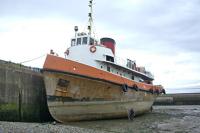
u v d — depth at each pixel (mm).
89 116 21969
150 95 31188
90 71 21016
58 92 19734
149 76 31562
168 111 37781
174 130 19703
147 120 25562
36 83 21656
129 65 26703
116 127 19891
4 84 18688
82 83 20625
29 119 20531
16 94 19578
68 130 14969
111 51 23672
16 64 20234
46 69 19328
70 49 23484
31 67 22031
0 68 18578
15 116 19281
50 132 13695
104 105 22594
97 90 21719
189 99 58500
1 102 18281
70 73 19828
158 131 19016
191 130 19828
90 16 24297
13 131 12805
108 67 23531
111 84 22531
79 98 20781
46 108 22109
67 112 20422
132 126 20844
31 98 20953
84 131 15414
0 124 14391
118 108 24094
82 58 22766
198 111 37781
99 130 17500
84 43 23297
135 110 27328
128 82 25062
